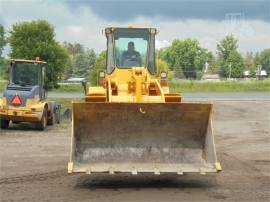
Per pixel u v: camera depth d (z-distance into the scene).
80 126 9.87
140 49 12.77
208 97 44.75
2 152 14.23
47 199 8.70
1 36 67.56
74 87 53.34
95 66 36.09
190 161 9.88
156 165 9.67
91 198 8.80
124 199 8.73
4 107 19.59
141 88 11.02
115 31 12.77
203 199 8.78
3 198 8.76
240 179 10.65
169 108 9.73
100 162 9.77
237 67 82.44
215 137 19.16
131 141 10.02
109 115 9.76
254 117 29.27
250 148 16.02
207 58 93.38
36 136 18.28
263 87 60.78
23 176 10.77
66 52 40.62
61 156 13.56
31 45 39.03
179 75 80.31
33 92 19.81
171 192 9.32
